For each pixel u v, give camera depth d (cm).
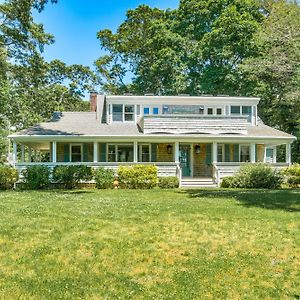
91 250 733
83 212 1134
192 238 824
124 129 2558
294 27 2655
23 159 2731
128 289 548
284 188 2175
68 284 564
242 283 571
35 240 804
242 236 842
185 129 2506
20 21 2216
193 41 3778
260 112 3503
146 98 2692
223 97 2733
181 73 3678
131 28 4416
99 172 2170
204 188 2206
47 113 3912
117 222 984
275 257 693
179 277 595
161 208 1215
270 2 4062
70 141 2489
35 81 2617
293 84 2655
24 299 511
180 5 3978
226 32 3509
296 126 3356
